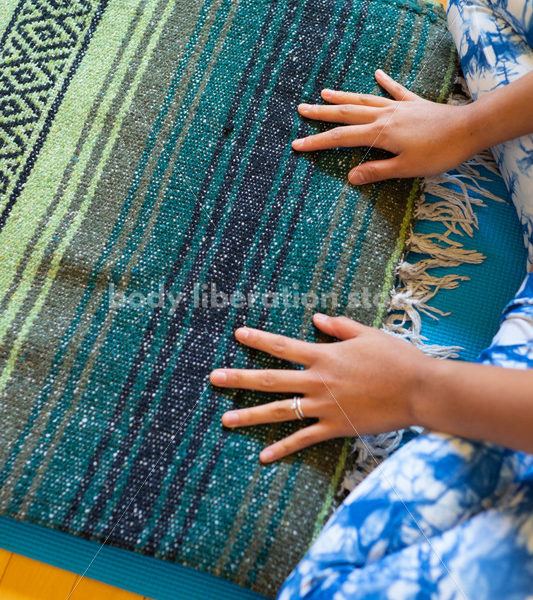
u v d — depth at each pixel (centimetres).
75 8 80
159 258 70
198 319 68
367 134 70
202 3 79
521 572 46
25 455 65
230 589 64
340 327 65
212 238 71
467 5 71
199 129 74
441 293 72
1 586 66
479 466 52
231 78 76
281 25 78
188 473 64
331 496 63
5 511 63
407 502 51
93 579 65
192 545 61
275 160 73
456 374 52
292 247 70
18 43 80
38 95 77
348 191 72
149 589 65
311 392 61
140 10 80
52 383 67
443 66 77
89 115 76
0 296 70
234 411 64
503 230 73
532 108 60
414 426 61
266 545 61
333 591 48
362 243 70
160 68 77
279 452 63
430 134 66
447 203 73
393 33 78
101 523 62
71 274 70
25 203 73
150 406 66
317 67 77
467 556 48
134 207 72
